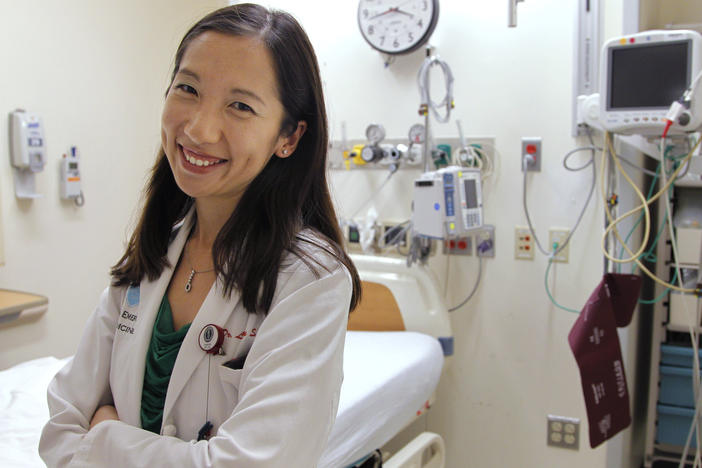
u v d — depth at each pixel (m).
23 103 2.40
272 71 0.80
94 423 0.88
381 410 1.76
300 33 0.85
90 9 2.67
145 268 0.94
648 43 1.84
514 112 2.51
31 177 2.43
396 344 2.21
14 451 1.41
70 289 2.66
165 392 0.85
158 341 0.87
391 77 2.73
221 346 0.81
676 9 2.54
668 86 1.83
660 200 2.43
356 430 1.64
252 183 0.87
